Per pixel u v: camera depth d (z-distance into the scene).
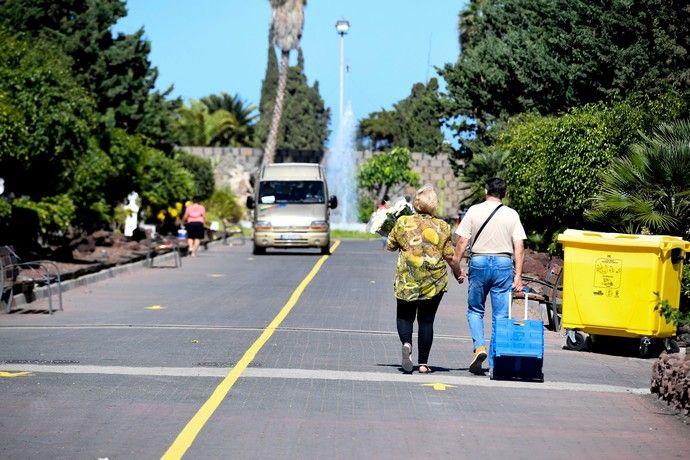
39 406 15.04
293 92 142.62
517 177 39.44
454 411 15.20
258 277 41.56
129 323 25.64
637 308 21.86
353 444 12.99
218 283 38.56
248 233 89.38
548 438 13.64
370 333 24.44
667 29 38.91
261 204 58.34
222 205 95.81
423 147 117.00
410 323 18.41
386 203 62.31
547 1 44.38
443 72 55.28
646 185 26.84
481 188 46.25
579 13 41.19
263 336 23.17
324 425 14.02
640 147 27.33
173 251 56.38
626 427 14.48
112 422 14.02
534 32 46.66
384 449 12.78
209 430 13.61
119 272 43.16
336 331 24.56
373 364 19.45
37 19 66.12
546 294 27.56
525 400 16.27
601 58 39.84
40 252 43.75
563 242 22.39
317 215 58.12
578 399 16.55
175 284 38.00
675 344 22.34
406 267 18.17
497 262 18.58
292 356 20.19
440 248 18.22
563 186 35.16
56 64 43.31
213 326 25.03
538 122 39.94
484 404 15.81
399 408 15.30
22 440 13.02
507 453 12.76
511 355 17.89
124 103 70.00
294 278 41.03
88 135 44.94
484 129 54.00
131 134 71.06
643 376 19.45
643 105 35.62
